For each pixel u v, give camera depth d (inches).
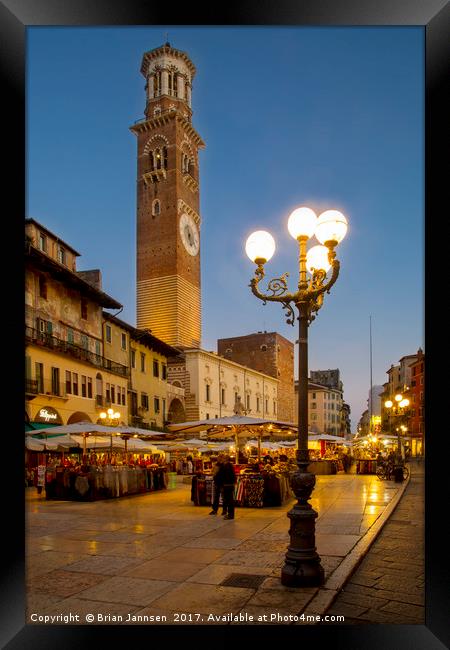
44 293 1189.7
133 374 1723.7
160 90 3181.6
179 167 3034.0
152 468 881.5
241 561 335.0
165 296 2854.3
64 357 1200.8
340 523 484.1
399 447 1099.3
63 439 868.6
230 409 2827.3
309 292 299.0
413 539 418.3
